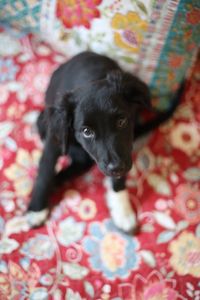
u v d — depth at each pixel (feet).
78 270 1.79
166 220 1.89
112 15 1.87
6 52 2.28
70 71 1.89
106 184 1.96
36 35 2.33
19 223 1.88
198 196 1.95
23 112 2.13
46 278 1.78
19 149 2.05
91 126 1.52
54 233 1.87
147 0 1.72
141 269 1.79
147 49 1.91
